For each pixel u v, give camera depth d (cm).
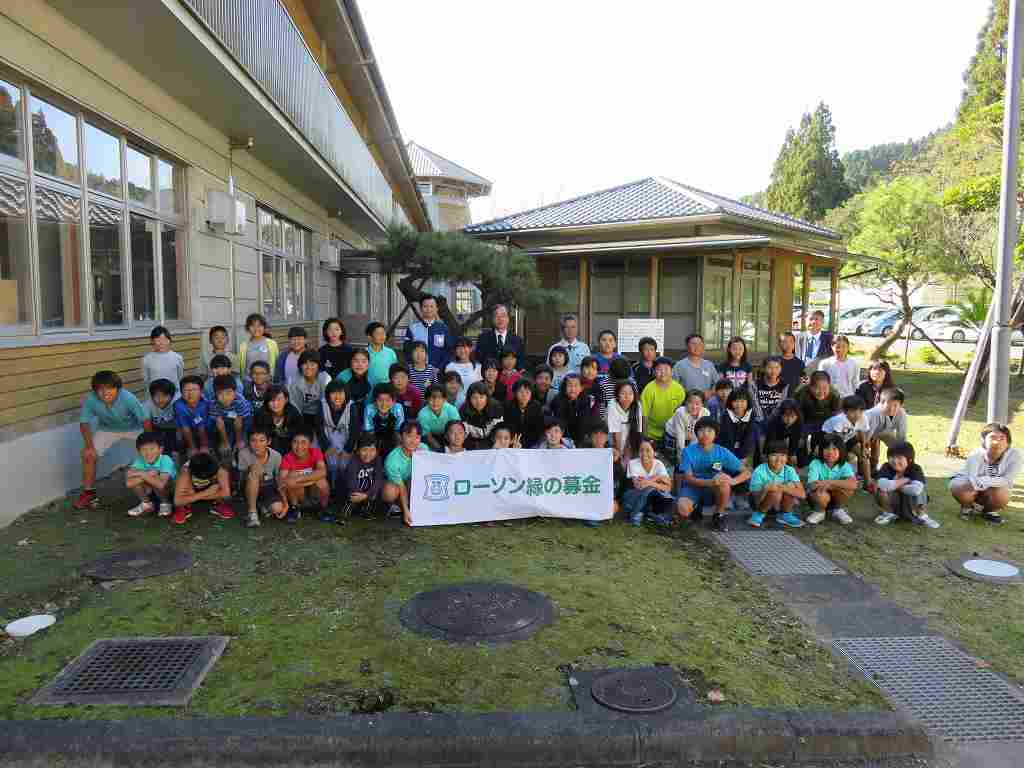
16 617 405
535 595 466
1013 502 748
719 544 599
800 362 842
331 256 1435
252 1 731
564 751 315
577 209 1889
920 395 1509
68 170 591
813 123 5056
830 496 666
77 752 298
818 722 335
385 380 751
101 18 560
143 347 707
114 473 686
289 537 557
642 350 855
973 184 1673
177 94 740
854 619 464
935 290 3997
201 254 838
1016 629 458
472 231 1866
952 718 359
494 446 664
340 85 1392
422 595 457
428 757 309
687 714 335
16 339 530
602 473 645
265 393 620
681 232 1678
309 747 305
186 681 345
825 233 2045
